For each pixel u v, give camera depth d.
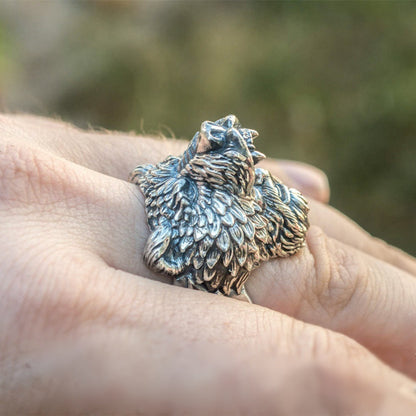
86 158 0.14
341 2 0.40
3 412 0.11
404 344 0.14
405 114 0.33
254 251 0.13
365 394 0.11
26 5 0.51
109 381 0.11
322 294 0.14
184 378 0.11
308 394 0.11
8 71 0.44
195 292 0.12
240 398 0.11
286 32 0.41
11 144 0.13
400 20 0.38
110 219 0.13
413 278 0.14
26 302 0.11
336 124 0.36
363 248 0.16
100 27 0.46
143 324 0.11
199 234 0.12
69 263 0.12
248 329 0.12
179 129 0.39
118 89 0.41
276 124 0.38
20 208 0.12
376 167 0.33
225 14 0.45
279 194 0.13
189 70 0.41
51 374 0.11
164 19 0.46
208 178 0.13
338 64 0.39
